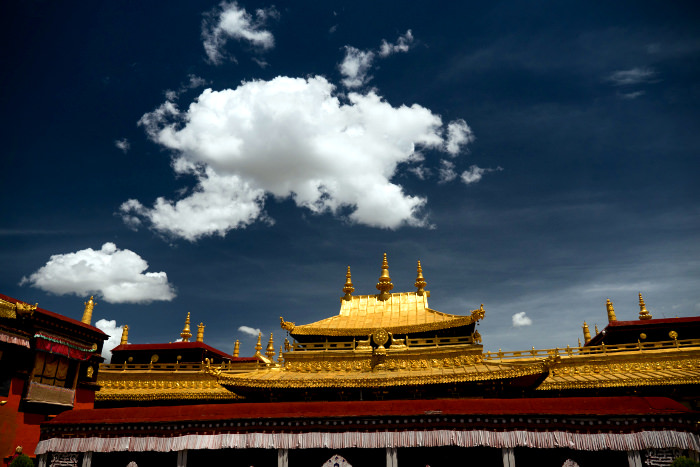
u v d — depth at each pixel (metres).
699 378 27.94
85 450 24.86
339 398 29.31
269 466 25.31
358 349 32.72
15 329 26.53
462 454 24.52
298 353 32.81
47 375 28.22
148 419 25.27
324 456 24.81
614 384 28.95
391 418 23.83
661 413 21.70
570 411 22.70
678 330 35.47
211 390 35.59
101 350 32.62
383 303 38.28
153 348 45.62
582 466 22.75
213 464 25.67
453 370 29.30
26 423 26.59
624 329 36.16
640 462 21.47
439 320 34.22
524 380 27.25
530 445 22.42
